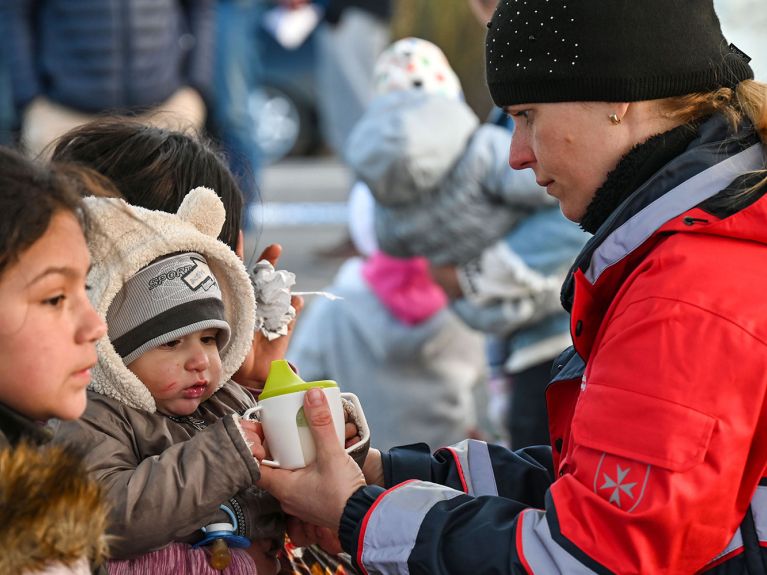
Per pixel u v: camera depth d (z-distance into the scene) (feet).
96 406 8.11
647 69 8.64
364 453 9.18
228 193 9.34
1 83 23.91
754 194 8.39
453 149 16.97
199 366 8.30
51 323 6.75
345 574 9.96
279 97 51.70
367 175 17.12
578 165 8.95
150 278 8.09
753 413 7.93
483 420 19.83
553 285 16.94
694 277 8.16
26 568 6.31
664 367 7.96
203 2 23.99
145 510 7.75
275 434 8.67
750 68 9.29
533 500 9.89
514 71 8.95
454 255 17.21
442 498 8.57
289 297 9.80
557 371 9.91
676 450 7.80
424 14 36.58
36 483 6.34
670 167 8.63
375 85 18.25
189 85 23.86
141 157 9.06
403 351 19.13
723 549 8.07
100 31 22.67
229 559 8.42
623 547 7.82
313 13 49.65
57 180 6.92
